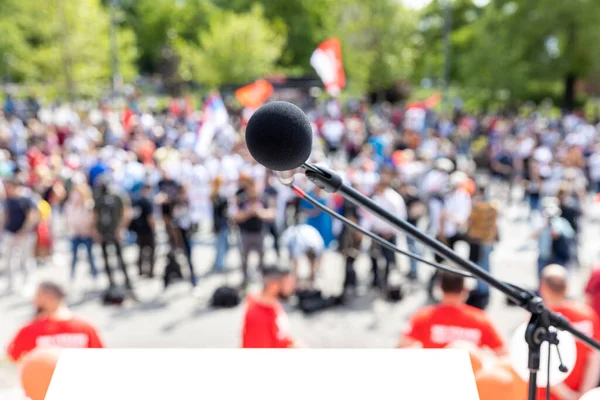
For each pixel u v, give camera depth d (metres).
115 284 9.33
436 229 9.52
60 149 16.19
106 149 13.04
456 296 4.41
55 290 4.57
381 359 1.41
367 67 39.22
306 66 52.91
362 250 11.98
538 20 36.53
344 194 1.49
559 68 37.78
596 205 11.46
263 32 38.97
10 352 4.52
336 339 8.05
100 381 1.30
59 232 13.35
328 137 22.41
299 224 9.99
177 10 63.03
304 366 1.38
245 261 9.47
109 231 9.10
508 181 16.44
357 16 38.88
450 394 1.29
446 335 4.38
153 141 19.05
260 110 1.35
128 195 10.63
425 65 52.59
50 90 31.94
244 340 4.81
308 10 52.56
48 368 3.31
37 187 11.21
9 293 9.58
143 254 10.27
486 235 8.64
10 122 20.16
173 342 7.95
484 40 36.78
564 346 2.83
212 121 12.41
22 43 34.53
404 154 12.84
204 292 9.73
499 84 36.12
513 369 3.16
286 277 4.89
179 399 1.25
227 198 10.61
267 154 1.33
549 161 13.48
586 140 18.00
